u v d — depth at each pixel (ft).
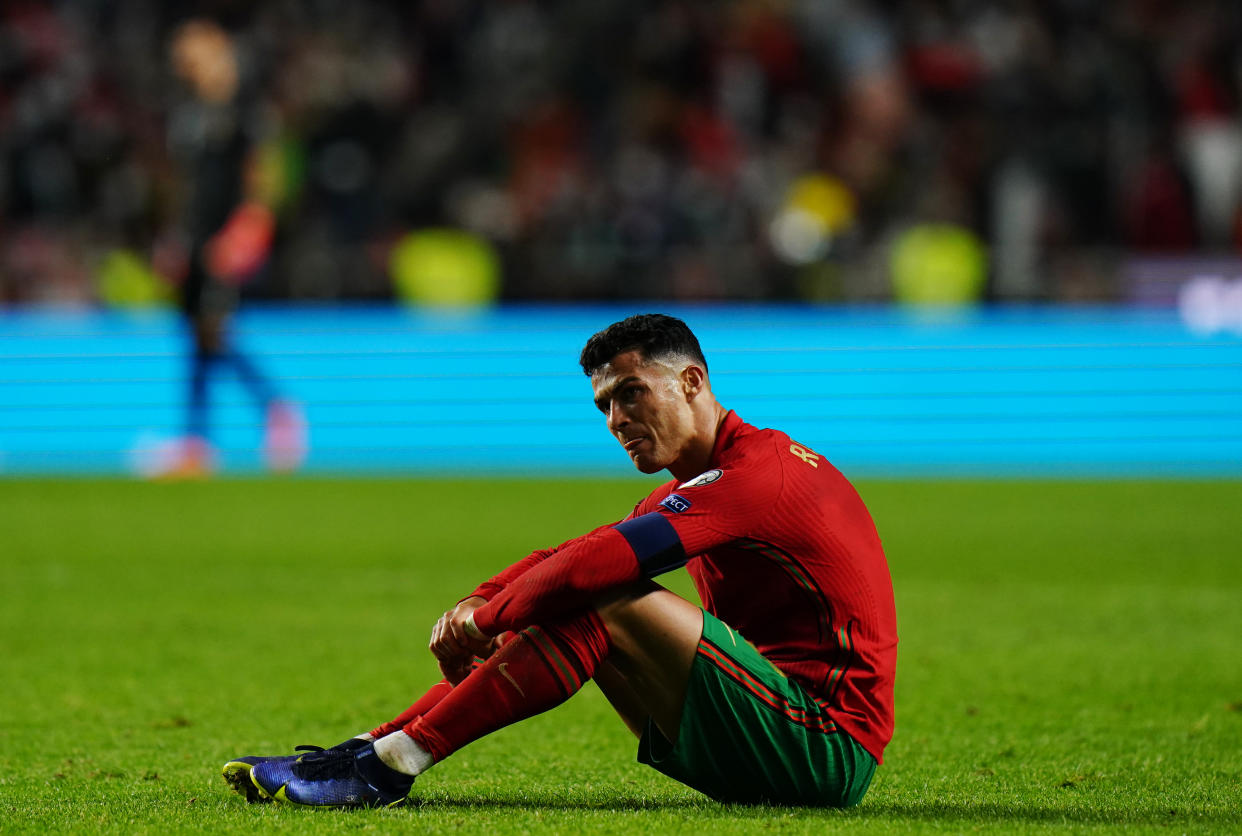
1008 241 211.41
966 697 63.57
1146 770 49.29
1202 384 188.14
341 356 181.06
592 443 182.91
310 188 198.70
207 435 174.19
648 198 202.39
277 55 210.38
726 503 38.09
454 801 42.68
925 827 38.09
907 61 228.84
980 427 186.60
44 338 178.40
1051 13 232.53
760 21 229.25
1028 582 97.04
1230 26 231.71
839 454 185.98
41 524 125.90
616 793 44.86
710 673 37.93
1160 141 214.28
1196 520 130.21
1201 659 72.18
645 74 221.46
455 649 39.88
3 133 207.10
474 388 182.50
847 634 39.17
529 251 188.55
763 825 37.78
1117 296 190.29
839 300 189.47
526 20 227.81
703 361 40.42
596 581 37.11
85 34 217.97
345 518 130.00
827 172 214.69
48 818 40.01
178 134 159.02
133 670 69.51
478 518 129.80
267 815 39.34
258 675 68.44
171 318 179.32
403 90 216.54
